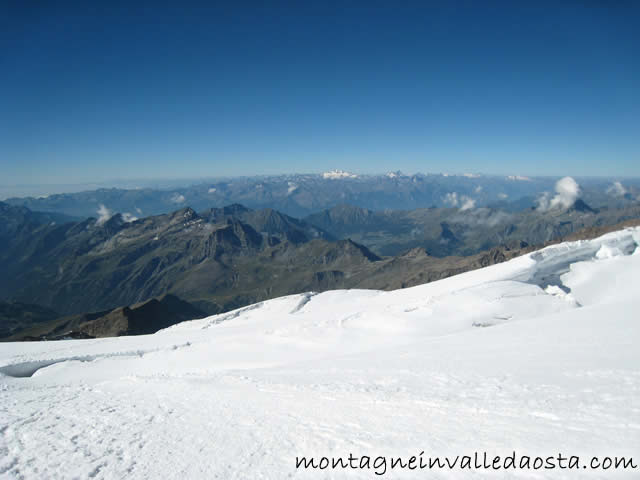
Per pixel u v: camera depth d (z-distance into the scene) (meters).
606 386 14.24
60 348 60.41
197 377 28.88
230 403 18.39
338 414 14.53
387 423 12.88
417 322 47.62
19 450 13.30
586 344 22.94
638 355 18.39
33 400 23.05
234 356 46.50
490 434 10.93
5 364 48.72
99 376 43.62
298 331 52.44
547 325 33.12
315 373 25.39
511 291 52.66
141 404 19.95
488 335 33.31
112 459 11.97
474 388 16.44
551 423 11.24
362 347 43.22
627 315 31.22
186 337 61.72
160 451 12.34
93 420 16.77
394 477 8.98
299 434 12.66
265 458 10.97
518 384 16.22
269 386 21.75
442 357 25.66
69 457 12.40
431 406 14.30
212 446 12.35
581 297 52.31
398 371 22.50
